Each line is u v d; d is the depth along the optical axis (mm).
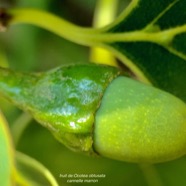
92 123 116
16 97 122
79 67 120
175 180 161
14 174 107
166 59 130
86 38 133
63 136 118
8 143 108
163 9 127
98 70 120
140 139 113
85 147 117
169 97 115
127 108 114
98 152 118
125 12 129
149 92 115
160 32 128
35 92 121
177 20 127
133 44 131
